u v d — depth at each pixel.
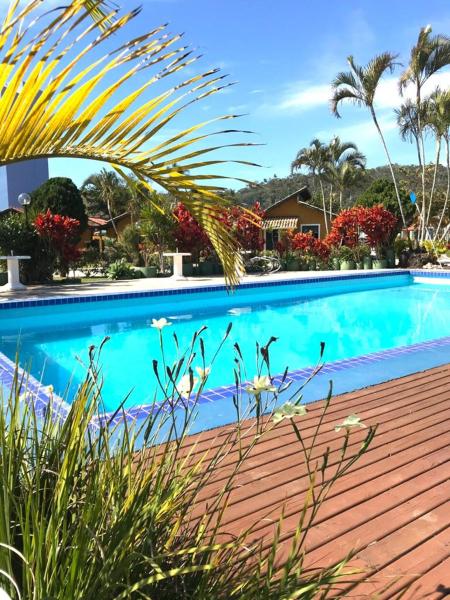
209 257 17.19
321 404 3.88
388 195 20.56
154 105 1.19
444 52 18.03
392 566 1.95
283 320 10.04
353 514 2.32
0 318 9.73
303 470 2.75
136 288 12.25
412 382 4.48
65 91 1.07
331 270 17.52
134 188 1.46
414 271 15.98
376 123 19.56
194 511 2.30
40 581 1.00
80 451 1.40
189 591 1.25
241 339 8.33
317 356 7.19
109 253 18.78
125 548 1.14
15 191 23.56
